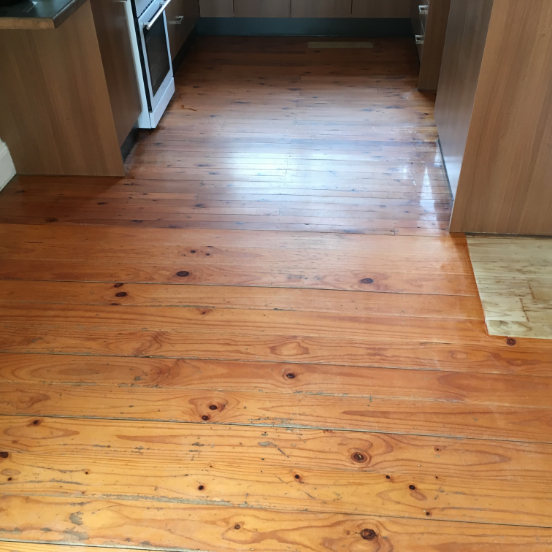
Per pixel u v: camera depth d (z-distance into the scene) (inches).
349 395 64.3
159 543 50.9
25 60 92.9
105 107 98.3
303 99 134.9
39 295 78.8
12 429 60.8
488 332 72.1
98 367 68.0
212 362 68.4
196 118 126.9
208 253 86.2
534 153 79.9
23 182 105.3
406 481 55.6
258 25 174.6
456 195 85.8
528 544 50.5
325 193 100.2
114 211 96.6
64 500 54.3
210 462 57.6
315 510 53.3
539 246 86.9
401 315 74.7
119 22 101.0
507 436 59.7
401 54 160.1
